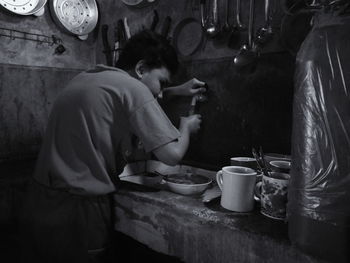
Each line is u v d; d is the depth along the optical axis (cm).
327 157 54
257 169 112
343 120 52
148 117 91
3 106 162
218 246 80
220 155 145
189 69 156
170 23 161
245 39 131
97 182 96
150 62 107
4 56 161
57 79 186
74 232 95
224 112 142
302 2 106
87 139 93
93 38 203
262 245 71
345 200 53
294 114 61
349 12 52
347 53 51
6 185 129
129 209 103
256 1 128
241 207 87
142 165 154
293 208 62
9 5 157
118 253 123
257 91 129
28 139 174
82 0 189
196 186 103
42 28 176
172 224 91
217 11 135
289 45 113
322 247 56
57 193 96
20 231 121
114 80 96
